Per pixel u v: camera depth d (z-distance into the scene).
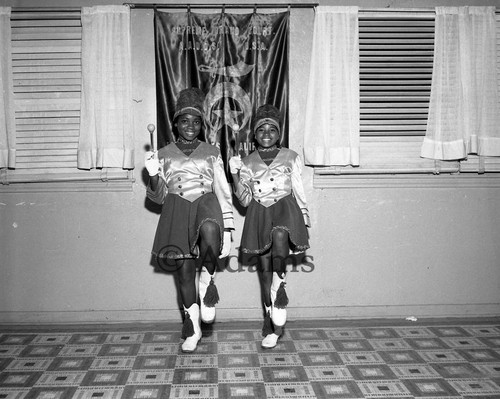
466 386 3.20
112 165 4.12
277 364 3.51
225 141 4.15
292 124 4.29
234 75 4.13
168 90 4.11
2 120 4.12
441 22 4.18
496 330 4.14
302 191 3.88
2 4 4.14
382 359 3.59
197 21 4.11
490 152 4.23
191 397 3.06
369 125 4.27
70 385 3.21
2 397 3.05
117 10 4.08
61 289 4.28
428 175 4.34
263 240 3.73
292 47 4.26
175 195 3.72
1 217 4.25
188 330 3.71
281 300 3.70
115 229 4.26
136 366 3.48
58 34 4.13
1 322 4.27
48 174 4.20
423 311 4.39
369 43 4.22
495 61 4.21
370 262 4.35
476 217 4.38
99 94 4.09
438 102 4.21
